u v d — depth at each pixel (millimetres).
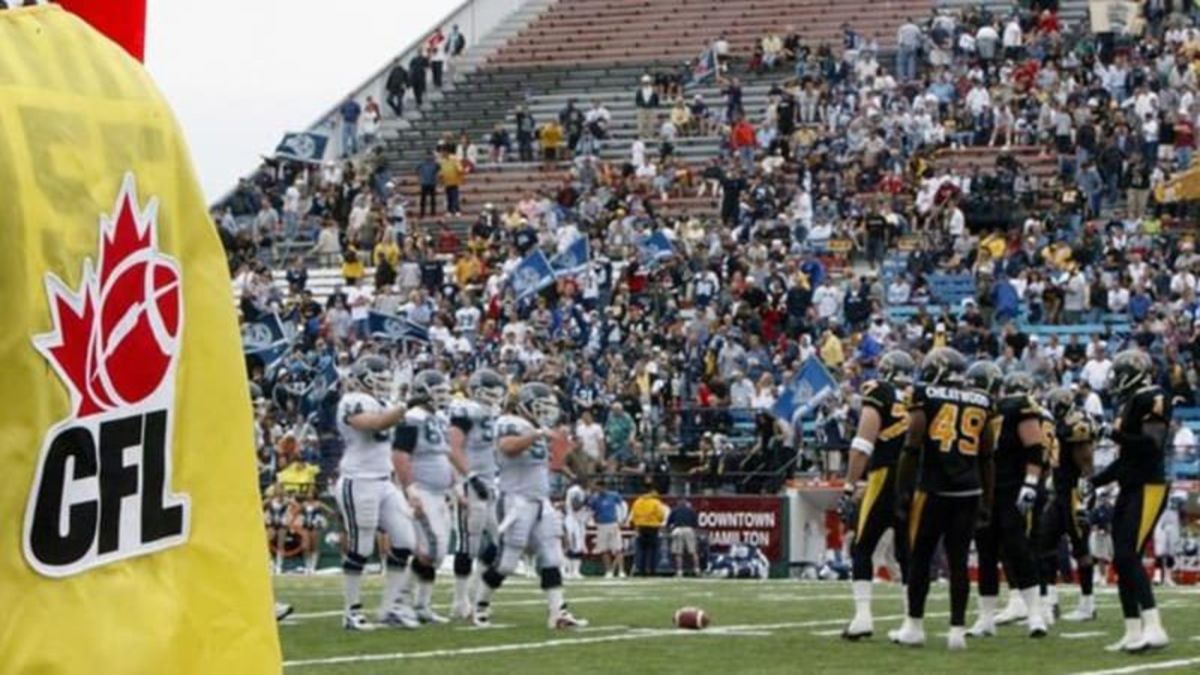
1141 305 73688
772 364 74312
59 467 6680
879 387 33188
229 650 7242
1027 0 98625
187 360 7191
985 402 32062
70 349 6715
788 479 67938
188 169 7262
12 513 6566
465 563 38000
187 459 7160
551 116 103625
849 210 86312
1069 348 70375
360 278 89375
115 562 6883
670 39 106812
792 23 104625
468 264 86250
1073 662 30016
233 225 93875
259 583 7375
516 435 35750
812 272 79500
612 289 82688
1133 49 91938
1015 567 35344
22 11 6875
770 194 87312
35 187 6629
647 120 99188
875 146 89250
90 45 7023
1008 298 75188
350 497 35469
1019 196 83312
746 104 99125
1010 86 91438
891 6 103125
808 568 66125
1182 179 77500
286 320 81688
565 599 45906
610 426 70625
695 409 71688
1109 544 58531
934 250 81000
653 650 31328
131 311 6945
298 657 29750
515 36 109688
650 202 91000
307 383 74500
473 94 106062
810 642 33094
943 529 32156
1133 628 32062
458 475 38594
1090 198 83812
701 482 68688
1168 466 65312
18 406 6578
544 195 94250
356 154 102875
